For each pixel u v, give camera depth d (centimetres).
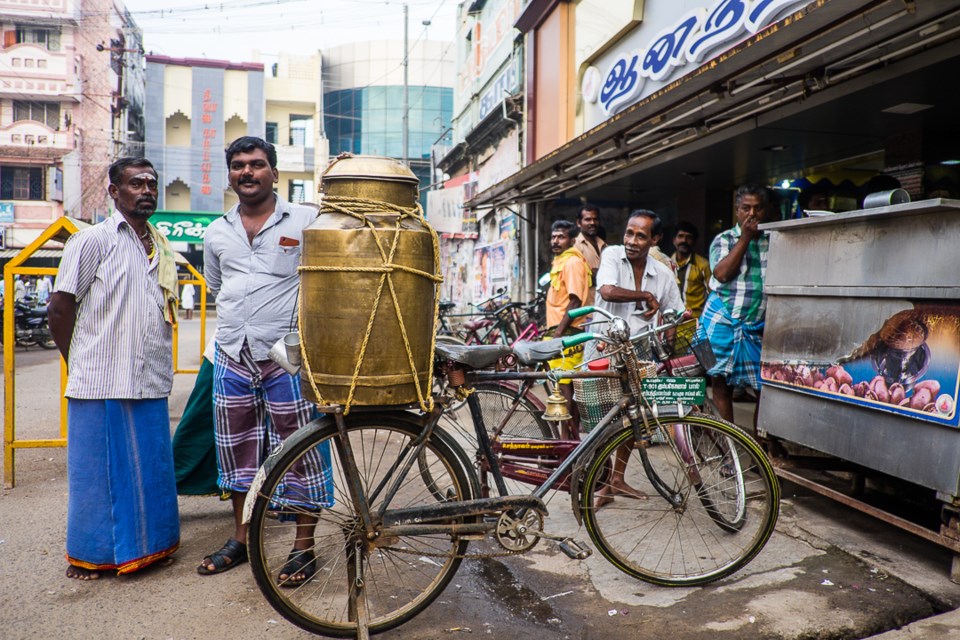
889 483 351
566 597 260
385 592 264
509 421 345
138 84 3025
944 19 288
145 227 290
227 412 283
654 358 322
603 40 747
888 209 265
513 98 1075
